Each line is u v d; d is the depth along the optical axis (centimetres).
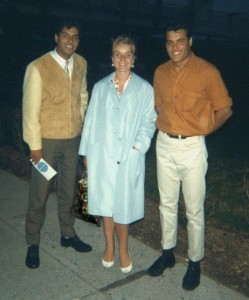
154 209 505
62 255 392
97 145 343
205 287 347
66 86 354
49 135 357
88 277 357
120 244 360
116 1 2148
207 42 2586
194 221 341
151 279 357
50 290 338
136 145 338
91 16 1983
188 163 328
